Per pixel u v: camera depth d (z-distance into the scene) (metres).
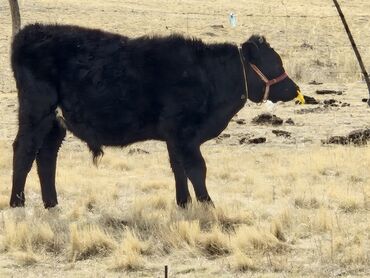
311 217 17.59
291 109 35.28
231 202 19.28
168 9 86.50
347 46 65.06
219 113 18.19
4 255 15.60
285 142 28.48
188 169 17.91
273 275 13.99
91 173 23.67
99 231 16.05
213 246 15.41
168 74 17.84
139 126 18.09
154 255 15.35
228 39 66.62
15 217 17.86
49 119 18.42
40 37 18.30
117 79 17.86
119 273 14.43
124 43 18.12
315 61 55.34
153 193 21.11
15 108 36.44
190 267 14.53
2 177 23.55
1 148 27.59
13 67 18.47
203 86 17.94
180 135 17.91
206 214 17.31
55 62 18.12
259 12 87.50
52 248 15.81
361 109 34.84
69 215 18.30
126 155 26.66
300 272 14.14
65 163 25.16
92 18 75.38
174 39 18.14
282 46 64.62
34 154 18.55
